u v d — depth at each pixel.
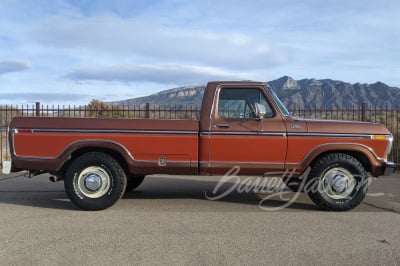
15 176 12.09
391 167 7.86
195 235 6.26
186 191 9.79
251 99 7.94
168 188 10.16
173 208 8.02
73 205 8.25
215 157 7.79
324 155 7.89
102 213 7.60
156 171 7.83
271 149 7.77
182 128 7.77
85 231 6.46
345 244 5.89
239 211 7.81
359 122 7.95
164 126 7.77
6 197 9.09
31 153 7.79
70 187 7.71
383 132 7.86
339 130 7.78
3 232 6.40
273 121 7.81
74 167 7.71
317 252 5.55
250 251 5.57
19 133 7.79
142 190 9.89
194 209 7.95
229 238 6.12
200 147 7.78
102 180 7.75
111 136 7.74
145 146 7.76
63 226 6.74
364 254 5.49
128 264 5.10
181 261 5.20
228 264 5.11
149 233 6.36
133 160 7.76
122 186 7.77
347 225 6.87
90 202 7.71
